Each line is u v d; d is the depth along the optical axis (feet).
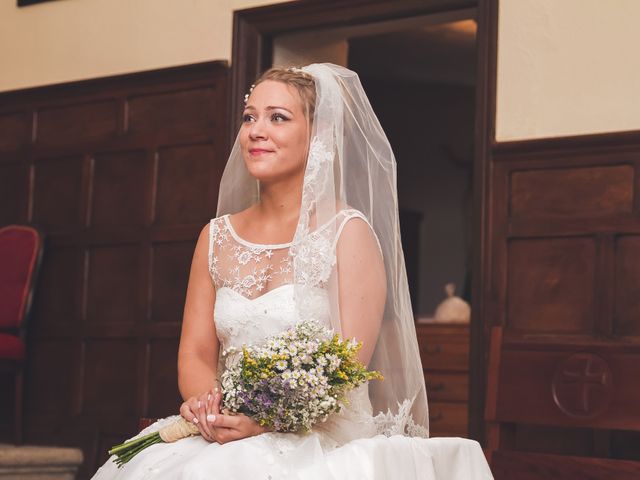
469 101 33.24
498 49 17.28
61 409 21.48
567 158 16.48
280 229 9.81
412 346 10.10
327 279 9.29
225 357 9.79
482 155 17.22
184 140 20.56
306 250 9.30
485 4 17.43
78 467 20.47
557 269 16.44
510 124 17.07
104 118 21.71
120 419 20.67
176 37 20.99
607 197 16.11
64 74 22.41
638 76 16.08
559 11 16.80
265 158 9.59
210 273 10.10
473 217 17.24
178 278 20.42
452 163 33.37
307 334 8.45
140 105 21.29
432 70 32.01
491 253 17.01
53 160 22.34
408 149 33.53
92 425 20.97
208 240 10.19
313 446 8.24
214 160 20.17
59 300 21.83
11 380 22.20
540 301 16.55
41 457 19.35
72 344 21.50
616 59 16.28
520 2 17.13
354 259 9.47
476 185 17.24
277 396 8.19
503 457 12.95
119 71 21.67
